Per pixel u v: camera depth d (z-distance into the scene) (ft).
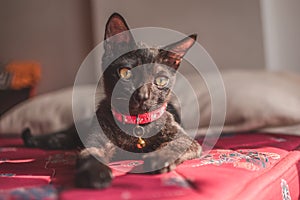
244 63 3.11
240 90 2.31
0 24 3.91
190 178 1.12
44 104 2.64
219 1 3.15
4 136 2.60
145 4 3.39
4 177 1.30
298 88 2.38
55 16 3.76
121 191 1.02
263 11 3.00
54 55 3.80
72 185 1.09
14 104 2.88
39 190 1.06
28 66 3.50
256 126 2.15
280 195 1.28
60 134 2.01
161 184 1.07
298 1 2.96
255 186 1.15
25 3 3.83
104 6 3.45
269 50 3.05
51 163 1.50
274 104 2.17
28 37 3.85
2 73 3.27
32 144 2.03
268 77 2.52
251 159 1.36
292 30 3.00
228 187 1.08
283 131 2.12
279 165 1.36
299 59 3.00
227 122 2.21
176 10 3.31
